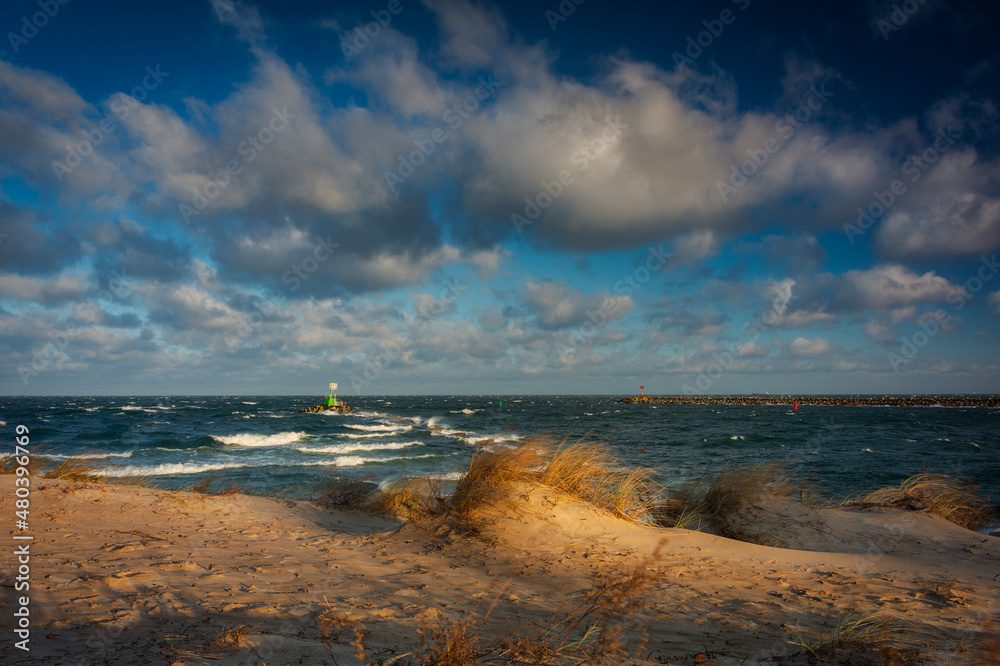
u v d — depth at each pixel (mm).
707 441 32219
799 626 3523
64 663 2238
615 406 116312
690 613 3781
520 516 6168
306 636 2887
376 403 142750
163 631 2781
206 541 5520
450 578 4570
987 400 128875
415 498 9141
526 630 3281
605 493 7438
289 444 29453
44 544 4648
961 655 2955
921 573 5234
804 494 9398
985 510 9273
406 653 2711
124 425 41750
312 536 6312
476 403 142625
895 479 18094
